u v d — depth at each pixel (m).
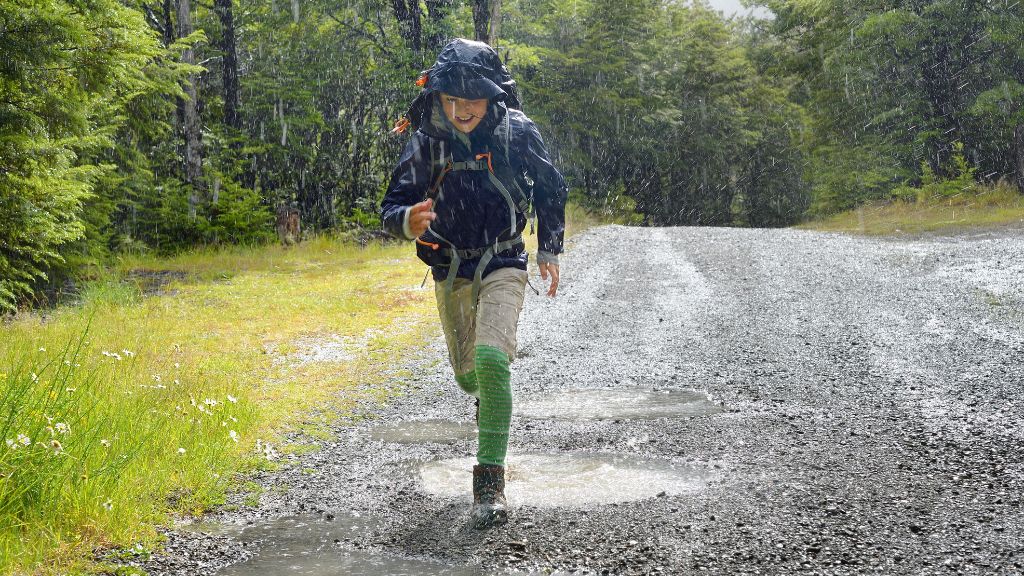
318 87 28.44
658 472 3.62
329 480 3.59
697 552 2.69
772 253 13.44
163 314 8.89
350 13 30.17
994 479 3.31
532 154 3.37
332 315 8.86
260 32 29.28
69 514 2.93
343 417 4.79
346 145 30.64
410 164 3.34
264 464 3.82
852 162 30.88
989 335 6.42
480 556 2.71
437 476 3.66
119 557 2.71
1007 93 23.84
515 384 5.66
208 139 24.31
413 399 5.27
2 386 3.89
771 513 3.03
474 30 28.42
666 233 18.41
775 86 50.28
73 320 8.44
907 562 2.56
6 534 2.74
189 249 18.83
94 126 11.77
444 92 3.20
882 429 4.18
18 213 9.38
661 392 5.29
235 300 10.10
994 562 2.53
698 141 47.25
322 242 18.11
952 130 26.50
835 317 7.68
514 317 3.30
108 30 9.43
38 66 9.02
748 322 7.70
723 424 4.43
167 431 3.95
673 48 45.12
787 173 51.41
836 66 29.28
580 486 3.43
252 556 2.74
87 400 4.14
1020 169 23.94
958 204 23.45
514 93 3.48
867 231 18.14
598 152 43.19
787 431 4.23
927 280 9.55
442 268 3.44
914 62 27.05
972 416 4.32
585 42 39.72
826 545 2.71
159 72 15.52
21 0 8.87
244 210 19.58
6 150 9.01
